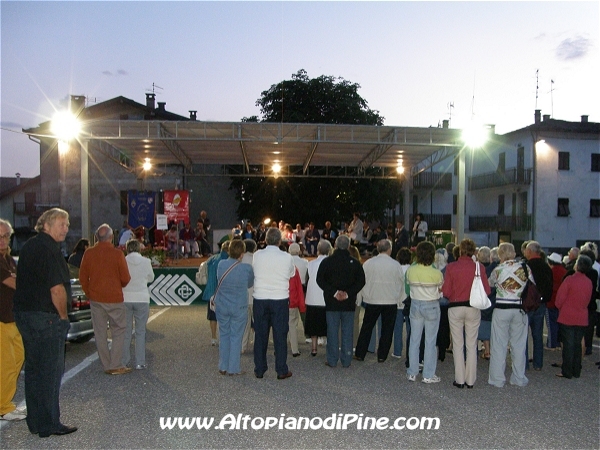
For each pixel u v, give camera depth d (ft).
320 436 16.88
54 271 16.39
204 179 103.60
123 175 100.58
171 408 19.44
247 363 26.53
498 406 19.97
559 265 29.84
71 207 100.32
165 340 32.09
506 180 117.19
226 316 24.02
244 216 102.83
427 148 60.64
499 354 22.65
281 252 23.97
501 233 119.75
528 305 22.34
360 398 20.80
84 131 52.39
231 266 24.00
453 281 22.38
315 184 94.58
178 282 46.83
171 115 108.06
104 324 24.07
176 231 60.80
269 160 72.54
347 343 25.70
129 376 23.82
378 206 95.50
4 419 18.19
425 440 16.57
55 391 16.75
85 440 16.43
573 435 17.04
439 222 131.64
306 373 24.62
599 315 31.50
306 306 28.09
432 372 23.09
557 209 111.65
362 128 52.90
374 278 26.27
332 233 72.69
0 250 18.56
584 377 24.49
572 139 112.47
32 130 108.88
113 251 23.86
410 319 23.66
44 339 16.42
